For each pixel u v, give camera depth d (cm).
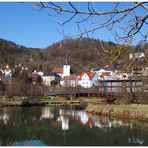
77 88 12488
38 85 12256
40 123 4778
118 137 3356
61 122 4922
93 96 11112
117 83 8306
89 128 4156
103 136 3469
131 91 6438
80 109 7762
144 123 4600
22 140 3309
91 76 14850
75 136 3547
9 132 3838
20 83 10631
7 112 6625
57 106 9094
